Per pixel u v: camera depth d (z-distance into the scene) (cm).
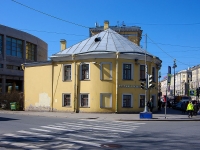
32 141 1241
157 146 1129
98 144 1169
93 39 3622
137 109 3209
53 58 3403
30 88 3659
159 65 3659
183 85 11531
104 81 3116
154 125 2012
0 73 5706
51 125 1927
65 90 3312
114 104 3120
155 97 3553
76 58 3234
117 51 3133
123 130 1677
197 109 3447
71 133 1516
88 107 3148
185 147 1112
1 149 1059
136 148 1083
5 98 4044
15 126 1836
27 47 6700
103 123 2142
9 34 5959
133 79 3206
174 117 2764
